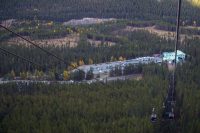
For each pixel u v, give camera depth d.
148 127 148.25
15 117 180.00
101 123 165.38
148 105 177.62
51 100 198.50
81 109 182.50
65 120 172.00
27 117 178.50
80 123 166.00
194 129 151.00
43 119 173.62
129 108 179.50
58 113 179.88
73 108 183.75
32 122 171.75
